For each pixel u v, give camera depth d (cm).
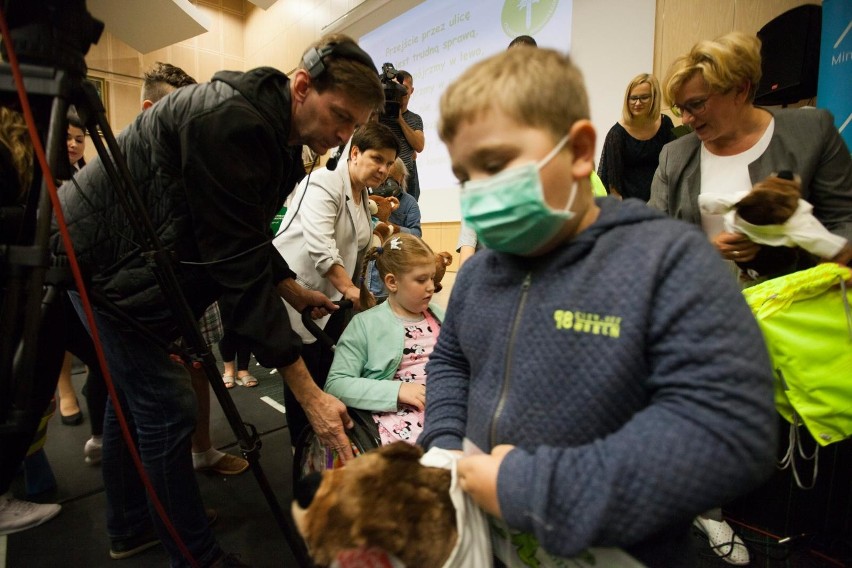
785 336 84
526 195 48
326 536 47
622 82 246
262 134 92
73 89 67
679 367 43
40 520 151
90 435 217
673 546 55
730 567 121
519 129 48
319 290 168
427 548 49
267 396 262
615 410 47
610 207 54
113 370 108
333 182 161
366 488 49
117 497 133
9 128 82
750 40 104
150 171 94
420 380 133
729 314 43
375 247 159
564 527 42
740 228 88
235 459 182
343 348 133
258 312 95
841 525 117
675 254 46
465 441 55
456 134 51
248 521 152
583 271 50
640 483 40
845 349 83
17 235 73
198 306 109
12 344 64
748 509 121
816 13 169
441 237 367
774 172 110
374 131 166
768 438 41
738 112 110
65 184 104
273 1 516
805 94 174
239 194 91
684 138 133
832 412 83
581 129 49
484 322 58
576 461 44
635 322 46
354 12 436
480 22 323
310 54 94
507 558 58
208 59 586
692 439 40
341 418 107
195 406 115
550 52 52
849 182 107
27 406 64
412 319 143
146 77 177
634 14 238
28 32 61
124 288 99
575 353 49
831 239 84
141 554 139
